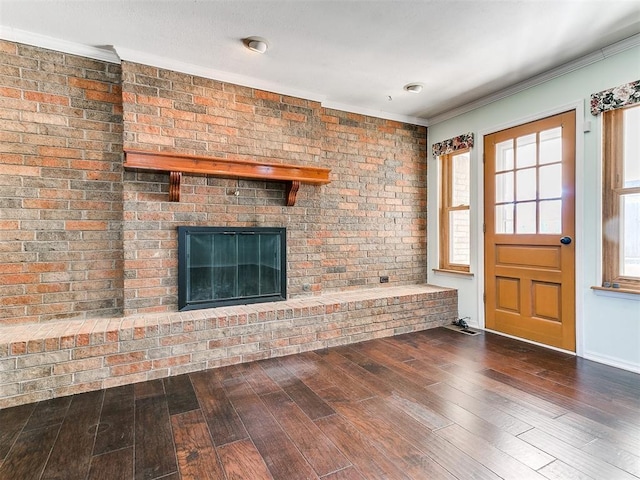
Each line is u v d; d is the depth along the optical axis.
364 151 4.00
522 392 2.28
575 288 2.92
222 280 3.13
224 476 1.52
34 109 2.54
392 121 4.18
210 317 2.75
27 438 1.81
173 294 2.91
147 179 2.82
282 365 2.79
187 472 1.54
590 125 2.78
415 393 2.29
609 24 2.33
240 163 2.98
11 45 2.47
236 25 2.34
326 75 3.10
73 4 2.11
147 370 2.52
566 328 3.00
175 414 2.04
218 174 2.95
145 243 2.81
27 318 2.54
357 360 2.89
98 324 2.54
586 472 1.52
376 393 2.29
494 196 3.59
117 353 2.43
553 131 3.07
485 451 1.67
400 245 4.27
